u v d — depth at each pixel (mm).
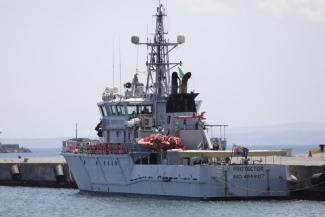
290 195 193625
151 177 192375
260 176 184875
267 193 185875
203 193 179500
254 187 184125
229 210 170000
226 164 184375
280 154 192625
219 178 180250
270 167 186125
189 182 181750
